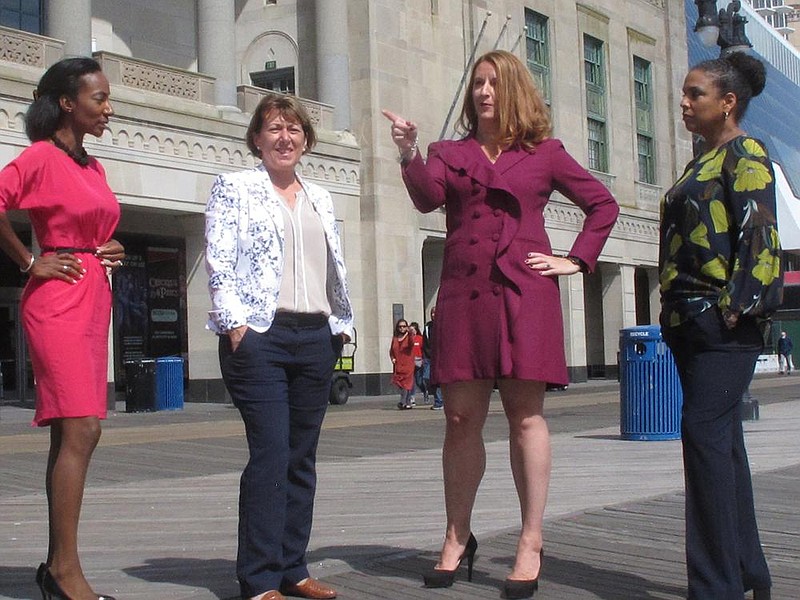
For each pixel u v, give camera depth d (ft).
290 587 16.72
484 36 118.93
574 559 19.29
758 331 14.98
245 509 16.01
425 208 17.19
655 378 43.73
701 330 14.87
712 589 14.53
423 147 109.19
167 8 97.19
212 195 16.44
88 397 15.28
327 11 101.14
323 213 17.15
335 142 99.45
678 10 161.07
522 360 16.43
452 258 17.12
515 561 17.54
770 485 28.55
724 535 14.56
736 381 14.80
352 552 20.42
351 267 101.55
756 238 14.65
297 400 16.72
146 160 80.94
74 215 15.53
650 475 31.68
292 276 16.49
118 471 36.81
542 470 16.87
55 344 15.16
